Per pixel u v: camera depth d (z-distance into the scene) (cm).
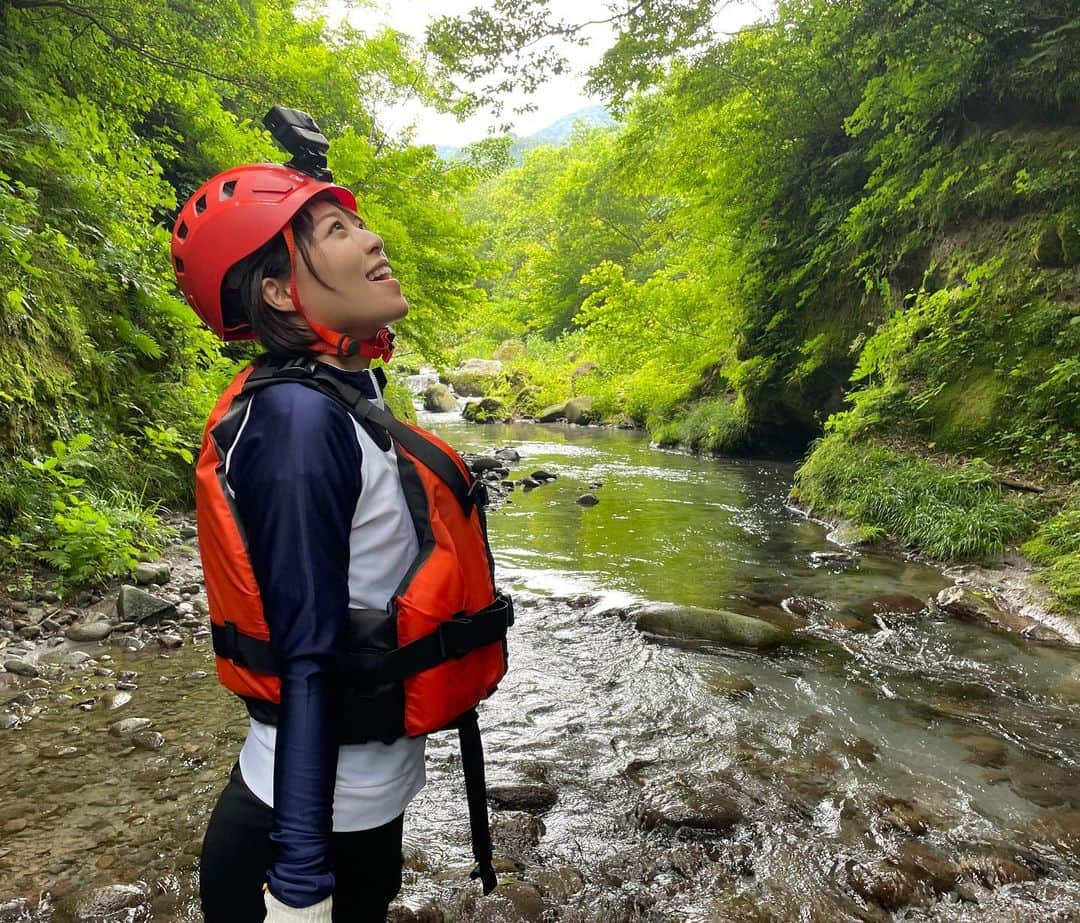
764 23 1109
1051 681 376
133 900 195
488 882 116
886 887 214
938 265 835
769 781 279
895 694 360
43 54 667
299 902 79
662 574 582
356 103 1192
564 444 1567
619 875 224
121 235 663
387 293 100
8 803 240
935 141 867
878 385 863
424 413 2544
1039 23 753
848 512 726
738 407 1328
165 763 267
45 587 414
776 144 1132
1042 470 623
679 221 1391
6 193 506
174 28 720
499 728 324
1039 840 243
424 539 97
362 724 92
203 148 916
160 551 512
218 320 103
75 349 559
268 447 87
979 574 553
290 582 84
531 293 2948
